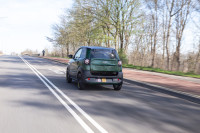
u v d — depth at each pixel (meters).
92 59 8.27
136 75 15.23
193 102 7.34
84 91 8.23
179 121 4.87
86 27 32.78
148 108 5.97
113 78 8.46
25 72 14.23
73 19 35.06
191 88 9.89
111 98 7.11
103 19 31.09
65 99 6.55
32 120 4.39
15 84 9.04
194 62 22.56
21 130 3.82
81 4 31.69
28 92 7.40
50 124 4.19
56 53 67.00
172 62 24.83
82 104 5.98
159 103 6.74
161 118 5.03
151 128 4.26
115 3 30.05
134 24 32.31
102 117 4.82
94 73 8.28
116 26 31.09
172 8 28.14
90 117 4.77
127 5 30.75
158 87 9.43
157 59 40.97
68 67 10.43
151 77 14.31
